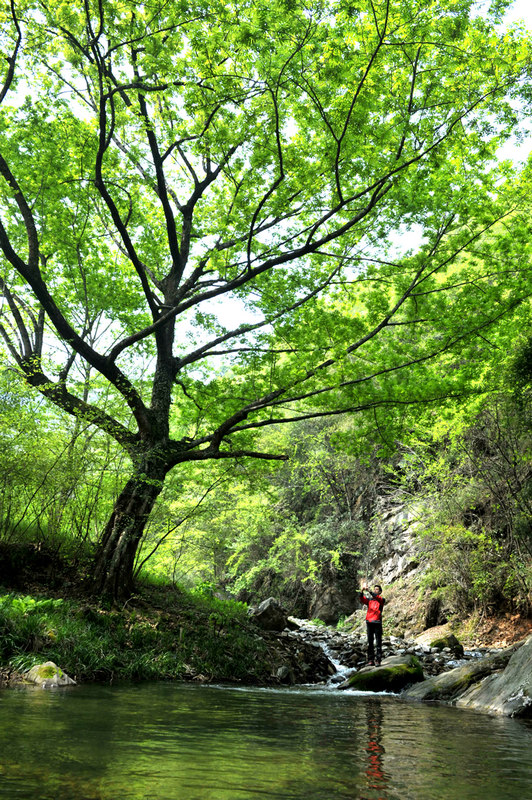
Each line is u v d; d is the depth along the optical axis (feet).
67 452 38.91
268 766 11.45
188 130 43.39
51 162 43.70
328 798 9.25
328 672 39.09
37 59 37.88
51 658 24.97
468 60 29.81
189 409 51.55
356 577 90.17
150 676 28.73
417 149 34.47
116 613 35.04
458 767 12.62
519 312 39.29
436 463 60.39
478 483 57.67
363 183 40.86
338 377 38.06
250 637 39.17
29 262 39.70
